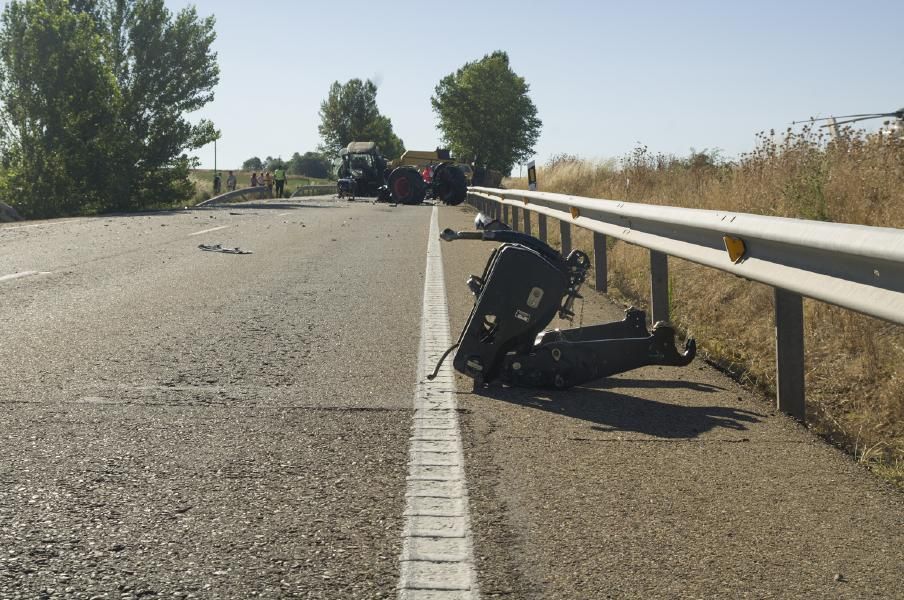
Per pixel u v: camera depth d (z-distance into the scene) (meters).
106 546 2.84
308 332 6.71
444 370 5.50
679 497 3.31
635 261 10.30
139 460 3.70
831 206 8.87
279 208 31.80
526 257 4.95
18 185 33.25
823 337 6.14
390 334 6.66
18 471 3.54
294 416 4.42
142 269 10.57
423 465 3.67
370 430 4.18
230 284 9.34
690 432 4.21
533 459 3.77
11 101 32.94
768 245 4.66
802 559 2.77
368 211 28.73
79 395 4.76
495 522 3.05
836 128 11.35
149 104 37.50
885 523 3.07
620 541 2.90
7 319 7.09
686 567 2.70
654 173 20.19
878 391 5.14
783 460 3.79
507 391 5.01
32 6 32.69
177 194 38.03
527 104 105.44
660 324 5.26
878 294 3.61
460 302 8.30
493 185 51.22
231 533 2.95
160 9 37.84
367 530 2.98
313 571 2.66
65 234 16.08
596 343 5.12
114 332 6.59
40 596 2.49
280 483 3.44
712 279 8.30
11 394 4.75
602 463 3.72
